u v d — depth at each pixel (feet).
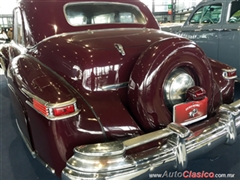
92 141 4.38
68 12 6.80
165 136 4.38
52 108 4.16
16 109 6.90
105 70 5.12
